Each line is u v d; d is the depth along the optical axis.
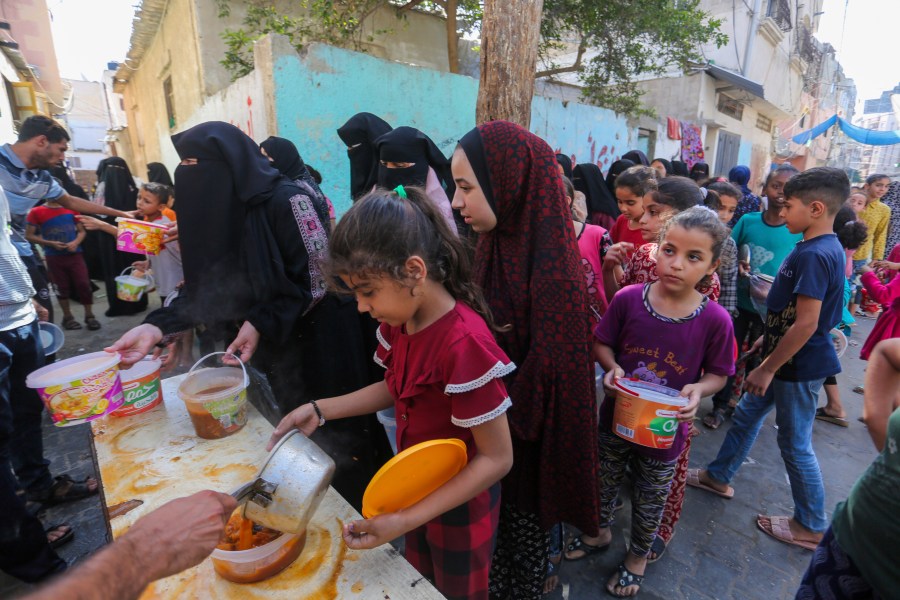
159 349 1.82
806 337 1.92
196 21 5.53
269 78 3.79
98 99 24.94
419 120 4.79
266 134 4.03
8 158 2.81
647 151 8.17
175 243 3.40
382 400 1.31
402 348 1.14
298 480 0.90
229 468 1.25
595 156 7.06
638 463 1.85
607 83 7.32
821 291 1.89
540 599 1.72
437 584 1.32
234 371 1.55
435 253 1.02
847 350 4.98
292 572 0.96
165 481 1.20
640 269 2.11
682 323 1.72
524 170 1.38
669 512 2.09
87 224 3.51
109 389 1.35
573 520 1.56
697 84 9.42
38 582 1.94
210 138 1.79
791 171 3.10
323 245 1.84
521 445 1.52
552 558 1.92
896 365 1.05
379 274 0.91
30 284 2.22
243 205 1.89
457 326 1.04
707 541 2.29
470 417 1.00
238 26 5.82
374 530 0.89
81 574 0.57
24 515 1.88
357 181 3.09
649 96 10.10
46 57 11.00
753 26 11.01
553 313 1.39
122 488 1.17
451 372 1.02
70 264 4.88
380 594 0.92
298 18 5.91
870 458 3.04
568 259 1.39
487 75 3.00
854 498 1.00
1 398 1.79
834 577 1.06
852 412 3.68
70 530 2.27
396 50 6.86
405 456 0.86
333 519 1.10
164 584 0.94
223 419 1.36
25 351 2.22
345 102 4.21
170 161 8.49
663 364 1.75
